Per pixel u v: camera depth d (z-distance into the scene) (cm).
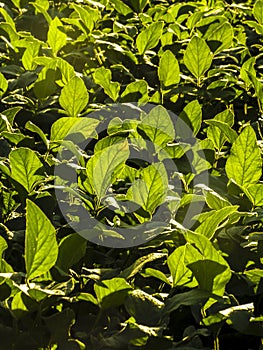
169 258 148
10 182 171
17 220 170
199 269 145
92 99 227
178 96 228
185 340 142
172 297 144
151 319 142
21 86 220
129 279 155
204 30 256
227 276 145
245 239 163
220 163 200
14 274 143
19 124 213
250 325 143
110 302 144
